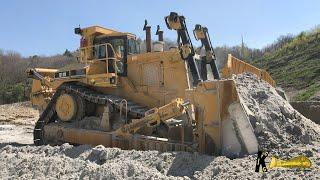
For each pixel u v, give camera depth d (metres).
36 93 13.53
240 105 7.14
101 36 11.66
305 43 35.62
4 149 9.58
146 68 10.77
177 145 8.02
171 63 10.33
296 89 25.75
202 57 10.76
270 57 37.28
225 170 6.16
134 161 6.96
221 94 7.34
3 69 52.69
